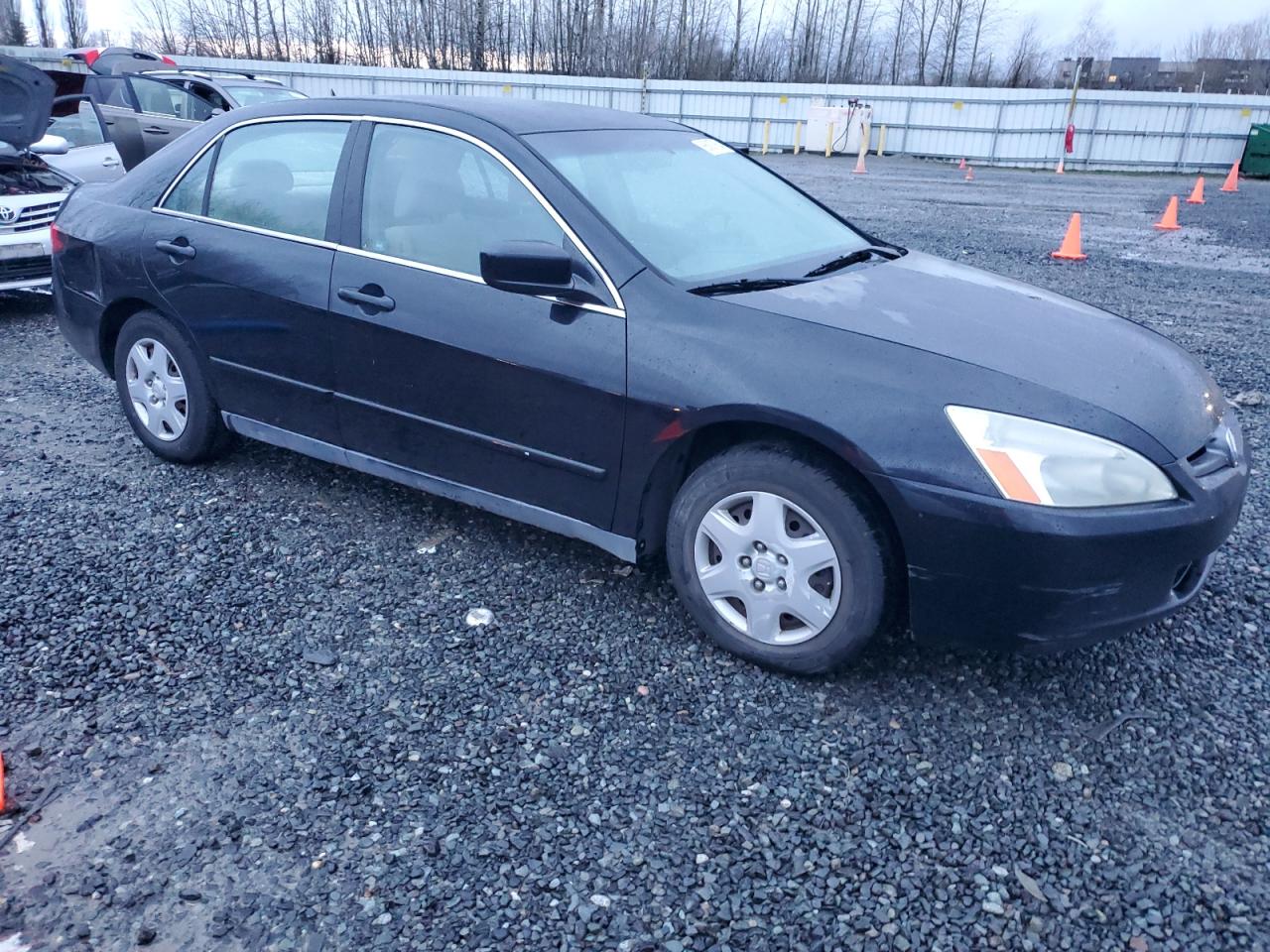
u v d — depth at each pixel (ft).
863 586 9.42
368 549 12.74
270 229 13.08
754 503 9.86
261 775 8.59
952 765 8.92
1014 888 7.55
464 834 7.98
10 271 24.31
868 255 12.74
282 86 41.98
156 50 132.87
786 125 100.01
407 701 9.66
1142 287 30.25
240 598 11.46
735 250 11.69
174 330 14.26
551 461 11.00
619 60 130.62
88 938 6.95
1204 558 9.77
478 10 129.08
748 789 8.55
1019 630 9.09
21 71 23.39
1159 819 8.27
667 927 7.15
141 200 14.65
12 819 8.04
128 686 9.77
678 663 10.39
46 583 11.62
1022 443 8.77
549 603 11.55
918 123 95.04
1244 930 7.17
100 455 15.72
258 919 7.14
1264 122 82.84
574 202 10.89
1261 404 19.17
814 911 7.31
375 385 12.16
